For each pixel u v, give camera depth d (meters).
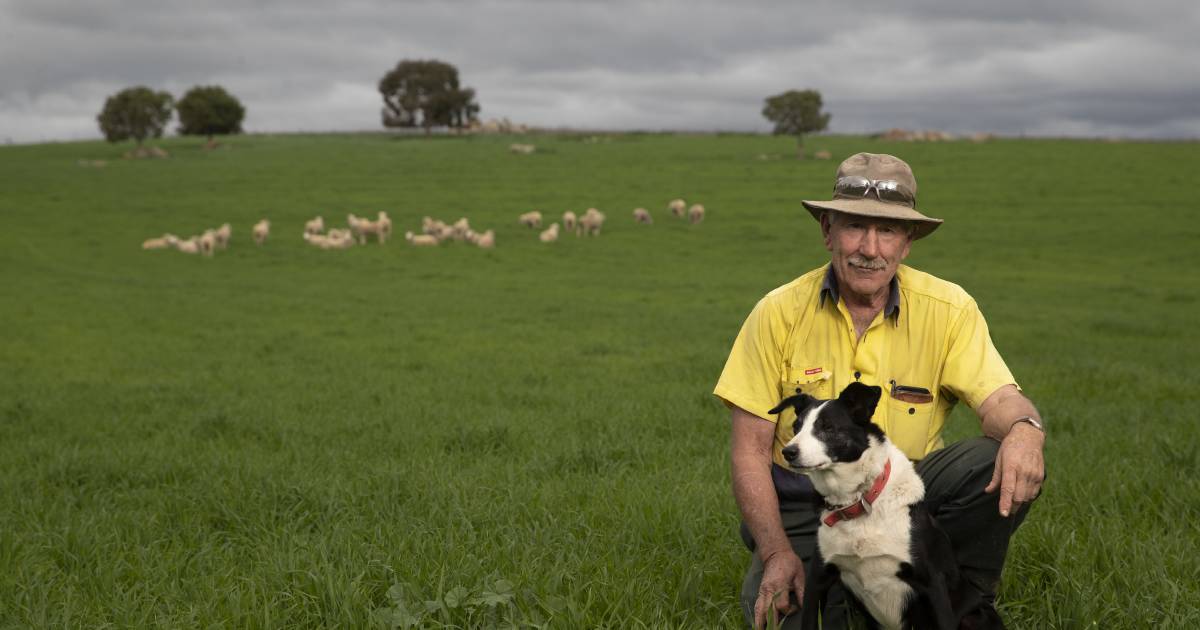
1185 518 5.75
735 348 4.65
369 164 85.50
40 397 14.25
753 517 4.33
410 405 12.73
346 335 23.09
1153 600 4.38
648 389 13.66
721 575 5.09
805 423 3.76
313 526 6.64
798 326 4.45
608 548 5.49
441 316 27.30
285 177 77.88
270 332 23.58
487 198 66.62
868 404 3.70
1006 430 4.00
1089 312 26.05
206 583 5.09
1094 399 11.66
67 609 4.66
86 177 77.62
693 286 36.41
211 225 57.44
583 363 17.48
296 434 10.74
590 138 121.50
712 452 8.91
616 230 54.94
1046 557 5.05
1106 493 6.38
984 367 4.22
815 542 4.28
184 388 15.09
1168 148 81.81
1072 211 53.97
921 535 3.69
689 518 6.00
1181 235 46.56
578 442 9.42
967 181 65.12
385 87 139.88
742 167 78.31
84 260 45.00
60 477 8.41
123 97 106.94
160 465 8.80
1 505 7.36
